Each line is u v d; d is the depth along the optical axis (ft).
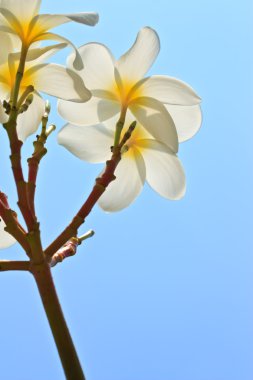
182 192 2.31
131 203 2.32
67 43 2.12
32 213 2.03
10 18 2.11
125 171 2.31
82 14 2.10
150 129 2.21
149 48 2.22
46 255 2.03
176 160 2.28
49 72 2.18
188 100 2.21
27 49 2.13
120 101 2.25
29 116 2.27
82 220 2.05
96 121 2.28
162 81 2.22
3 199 2.10
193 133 2.31
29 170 2.08
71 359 1.98
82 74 2.25
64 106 2.28
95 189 2.08
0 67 2.19
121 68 2.23
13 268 2.02
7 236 2.26
